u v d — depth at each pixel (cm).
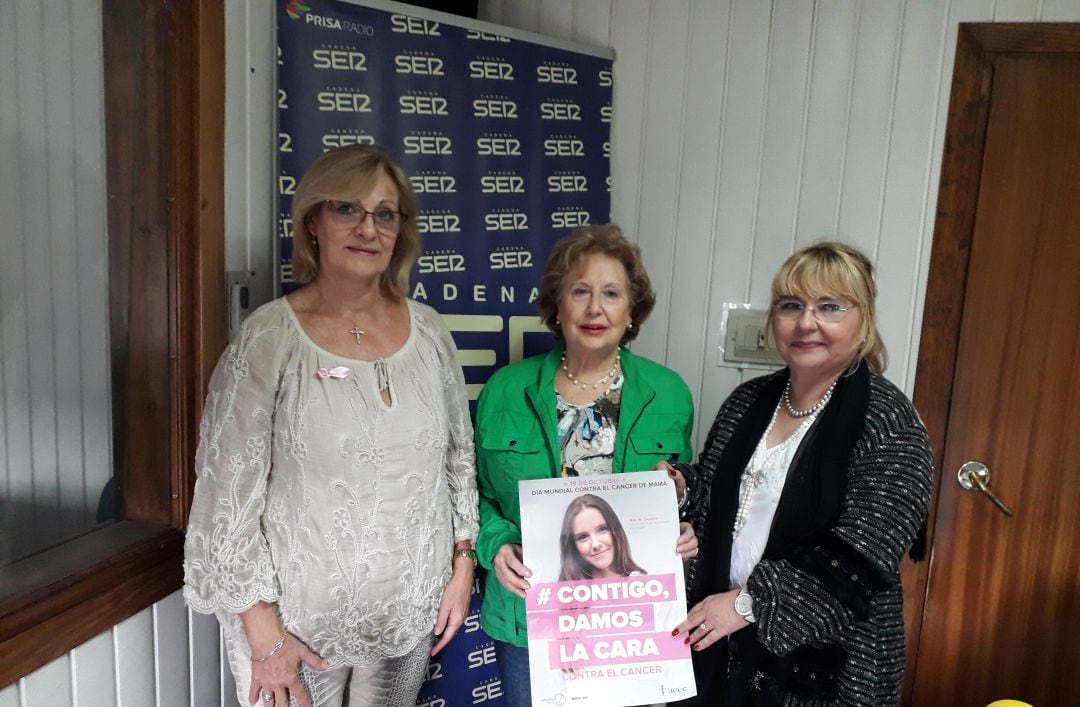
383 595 124
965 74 177
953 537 192
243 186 151
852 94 185
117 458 143
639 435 142
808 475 123
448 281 180
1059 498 184
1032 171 176
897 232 186
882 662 120
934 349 186
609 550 130
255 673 119
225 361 118
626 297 141
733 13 190
